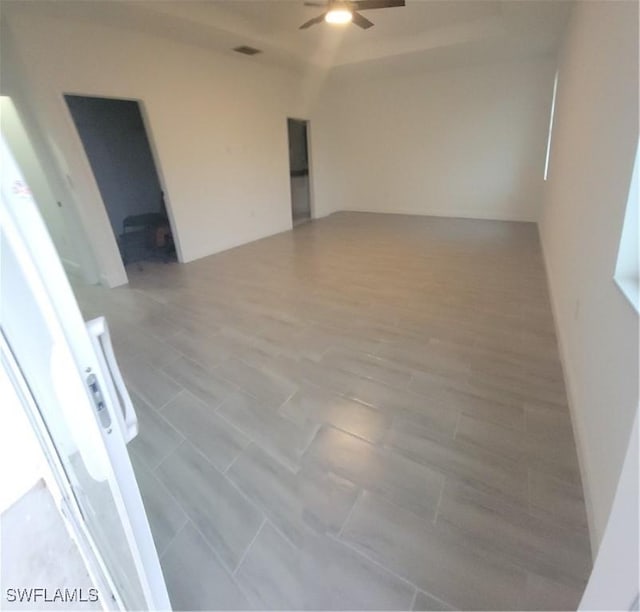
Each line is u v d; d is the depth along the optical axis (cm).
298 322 307
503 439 174
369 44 554
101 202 402
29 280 43
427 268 430
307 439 181
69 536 55
